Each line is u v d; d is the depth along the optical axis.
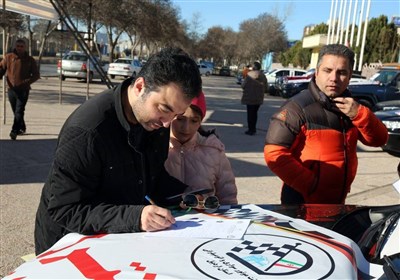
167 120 1.64
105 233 1.71
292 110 2.74
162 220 1.70
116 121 1.71
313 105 2.72
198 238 1.63
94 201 1.77
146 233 1.69
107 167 1.73
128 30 35.25
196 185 2.42
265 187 5.75
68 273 1.41
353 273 1.42
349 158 2.78
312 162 2.72
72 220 1.71
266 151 2.78
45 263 1.49
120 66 27.48
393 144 8.17
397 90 14.40
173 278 1.34
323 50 2.75
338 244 1.61
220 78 48.94
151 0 35.38
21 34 33.78
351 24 30.45
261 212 2.02
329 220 2.05
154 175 2.02
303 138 2.75
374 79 15.20
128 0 31.52
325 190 2.74
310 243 1.60
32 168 5.95
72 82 23.05
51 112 11.46
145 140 1.89
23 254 3.44
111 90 1.79
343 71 2.68
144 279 1.34
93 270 1.41
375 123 2.79
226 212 2.02
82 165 1.67
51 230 1.86
